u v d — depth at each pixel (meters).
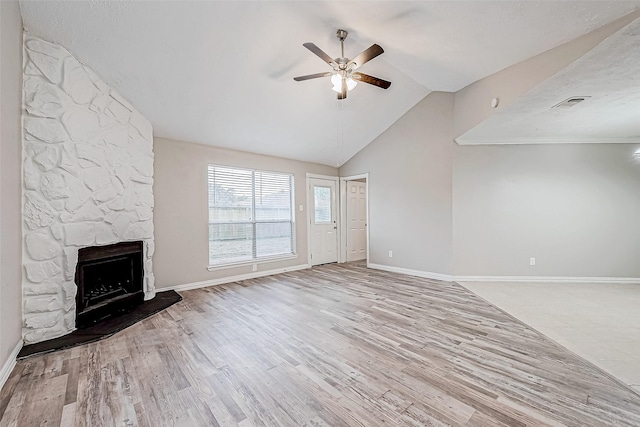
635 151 4.29
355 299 3.64
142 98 3.29
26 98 2.36
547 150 4.40
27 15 2.25
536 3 1.93
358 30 2.84
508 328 2.69
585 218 4.36
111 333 2.58
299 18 2.72
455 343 2.38
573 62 2.24
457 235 4.55
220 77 3.25
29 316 2.36
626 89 2.68
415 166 4.99
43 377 1.93
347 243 6.59
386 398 1.68
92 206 2.87
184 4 2.38
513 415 1.53
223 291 4.08
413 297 3.71
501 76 3.18
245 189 4.98
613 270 4.34
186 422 1.51
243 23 2.68
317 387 1.80
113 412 1.58
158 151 3.97
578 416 1.52
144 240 3.55
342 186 6.49
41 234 2.44
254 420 1.52
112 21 2.39
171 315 3.11
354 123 4.98
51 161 2.49
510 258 4.48
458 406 1.61
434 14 2.31
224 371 1.99
